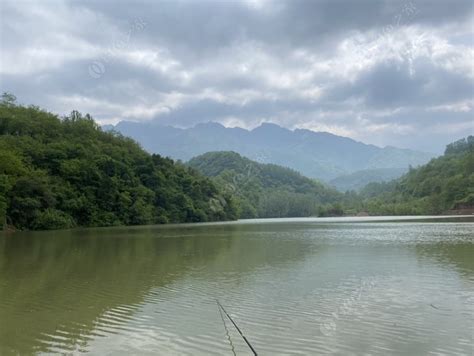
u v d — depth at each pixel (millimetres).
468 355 11711
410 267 25969
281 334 13461
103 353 11945
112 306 17016
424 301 17469
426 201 166125
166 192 106312
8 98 108188
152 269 26312
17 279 22906
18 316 15656
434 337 13117
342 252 34250
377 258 30250
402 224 83625
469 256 30469
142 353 11914
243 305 17094
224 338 13102
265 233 60188
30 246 40250
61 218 74375
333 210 195125
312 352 11945
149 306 17031
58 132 101625
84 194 83188
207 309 16500
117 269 26297
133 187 97938
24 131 93562
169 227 81625
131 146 119750
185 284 21438
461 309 16203
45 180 73000
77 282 22016
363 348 12234
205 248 38438
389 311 16000
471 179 154250
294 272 24812
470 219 103625
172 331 13812
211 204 124125
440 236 49219
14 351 12109
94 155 92938
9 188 63656
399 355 11742
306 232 62156
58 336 13367
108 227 82000
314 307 16688
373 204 193375
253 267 26938
